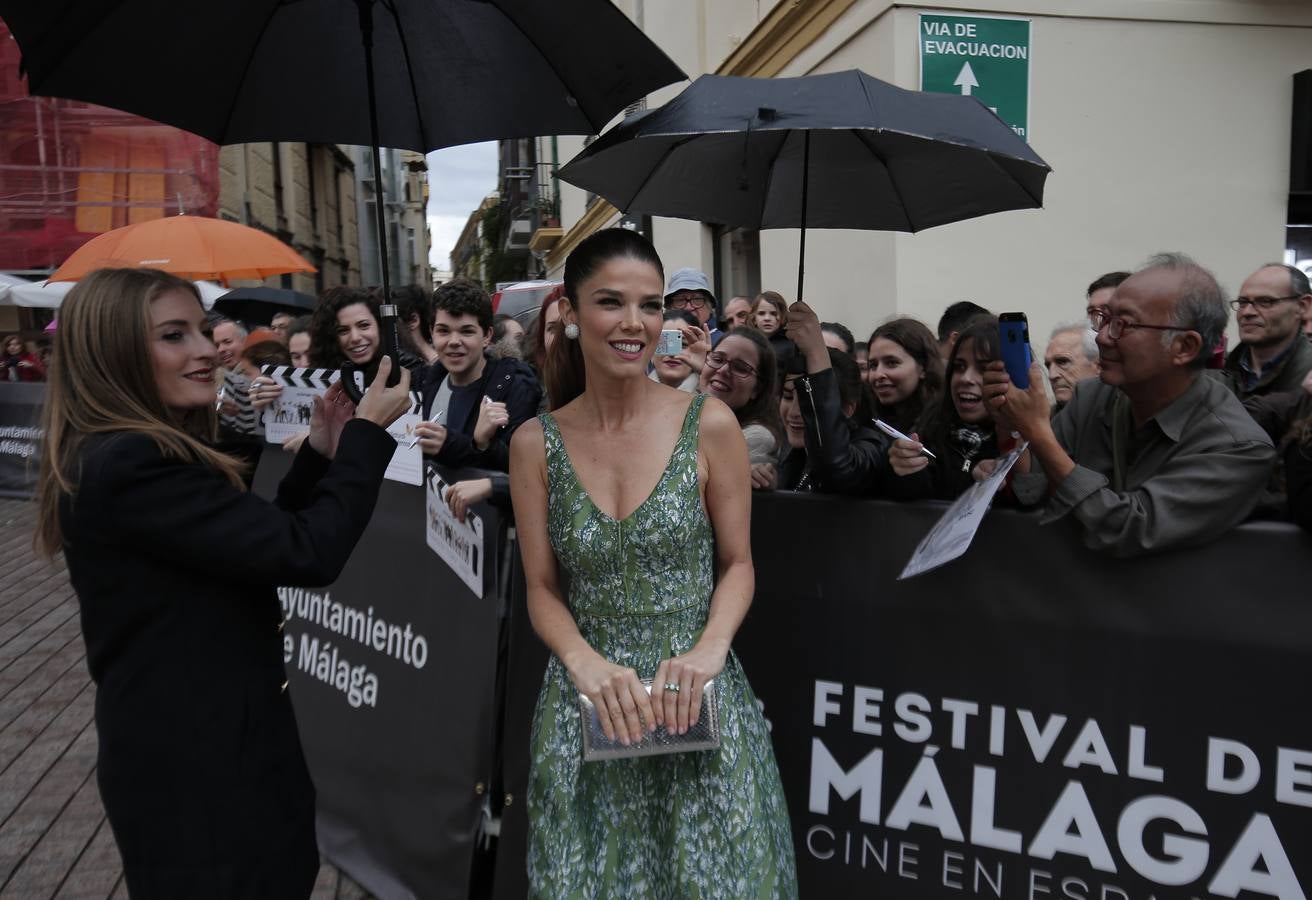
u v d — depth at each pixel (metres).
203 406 1.69
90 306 1.55
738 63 8.26
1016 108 5.70
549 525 1.80
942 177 2.53
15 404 9.20
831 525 2.12
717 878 1.65
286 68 2.12
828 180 2.70
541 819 1.76
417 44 2.11
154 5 1.84
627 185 2.62
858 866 2.10
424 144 2.27
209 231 6.51
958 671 2.01
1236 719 1.79
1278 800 1.77
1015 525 1.95
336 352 3.72
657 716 1.59
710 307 5.12
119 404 1.55
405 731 2.63
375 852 2.72
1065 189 5.83
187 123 2.07
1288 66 5.95
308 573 1.59
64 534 1.53
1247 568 1.77
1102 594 1.88
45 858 2.95
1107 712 1.88
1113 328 1.81
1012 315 1.77
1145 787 1.86
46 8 1.69
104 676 1.56
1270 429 2.64
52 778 3.49
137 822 1.53
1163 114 5.88
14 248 13.35
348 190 26.36
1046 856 1.94
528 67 2.10
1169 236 5.99
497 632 2.40
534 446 1.82
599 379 1.76
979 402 2.19
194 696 1.53
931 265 5.74
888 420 2.95
